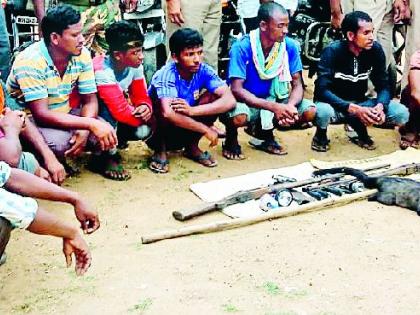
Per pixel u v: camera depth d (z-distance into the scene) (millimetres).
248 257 2666
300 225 2951
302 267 2590
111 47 3490
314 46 5145
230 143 3869
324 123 3945
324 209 3109
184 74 3604
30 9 4496
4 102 3008
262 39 3781
